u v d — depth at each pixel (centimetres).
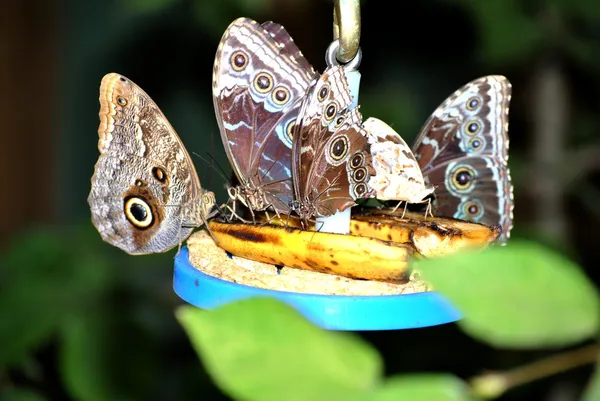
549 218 142
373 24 169
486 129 104
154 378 123
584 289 48
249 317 48
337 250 91
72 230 136
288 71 99
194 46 169
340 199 96
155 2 126
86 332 123
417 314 90
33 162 175
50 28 173
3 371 124
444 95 171
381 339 139
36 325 124
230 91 98
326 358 47
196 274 95
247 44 98
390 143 98
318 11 143
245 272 94
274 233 93
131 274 138
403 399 45
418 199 99
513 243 53
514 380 51
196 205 102
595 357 52
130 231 101
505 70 152
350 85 95
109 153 99
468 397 46
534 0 134
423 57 170
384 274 91
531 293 47
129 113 100
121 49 171
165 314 141
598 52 136
